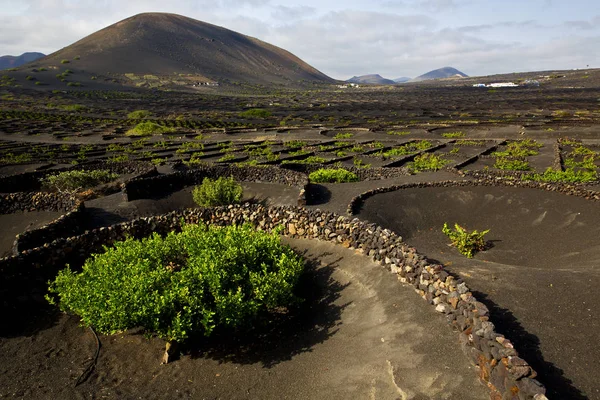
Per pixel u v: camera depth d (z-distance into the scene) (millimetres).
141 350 8781
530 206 16172
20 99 120375
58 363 8391
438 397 6117
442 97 154875
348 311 9523
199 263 9203
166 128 63812
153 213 19031
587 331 7156
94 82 180500
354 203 17016
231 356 8578
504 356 5949
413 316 8328
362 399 6617
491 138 48219
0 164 32906
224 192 19359
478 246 13805
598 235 12914
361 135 53812
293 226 13938
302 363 8133
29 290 10305
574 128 49719
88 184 24562
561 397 5730
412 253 9742
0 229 17375
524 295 8422
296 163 28109
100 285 8742
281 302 9586
